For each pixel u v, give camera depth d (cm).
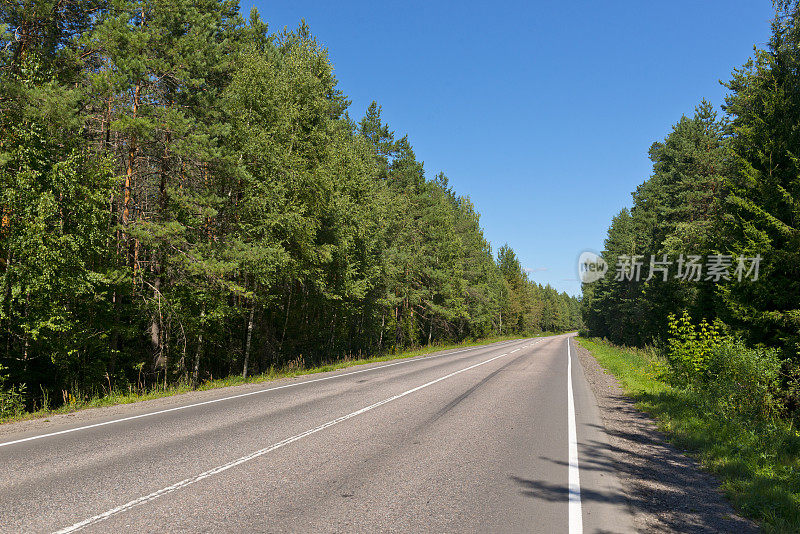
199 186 1708
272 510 415
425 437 707
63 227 1209
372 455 604
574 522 404
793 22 1683
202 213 1540
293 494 457
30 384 1336
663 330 3500
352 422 810
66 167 1171
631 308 4384
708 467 591
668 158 3894
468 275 5612
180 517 396
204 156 1489
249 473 521
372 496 456
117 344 1608
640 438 744
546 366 2011
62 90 1186
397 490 475
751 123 1869
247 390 1234
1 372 1188
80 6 1390
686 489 506
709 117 3547
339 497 452
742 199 1703
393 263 3369
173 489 466
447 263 4456
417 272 3994
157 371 1678
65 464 546
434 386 1305
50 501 429
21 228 1102
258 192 1714
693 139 3556
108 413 895
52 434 705
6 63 1191
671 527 402
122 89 1335
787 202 1584
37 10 1236
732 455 643
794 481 543
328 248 2088
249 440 673
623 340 5638
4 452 598
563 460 596
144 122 1331
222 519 393
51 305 1158
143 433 714
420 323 4631
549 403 1046
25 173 1099
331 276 2408
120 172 1509
